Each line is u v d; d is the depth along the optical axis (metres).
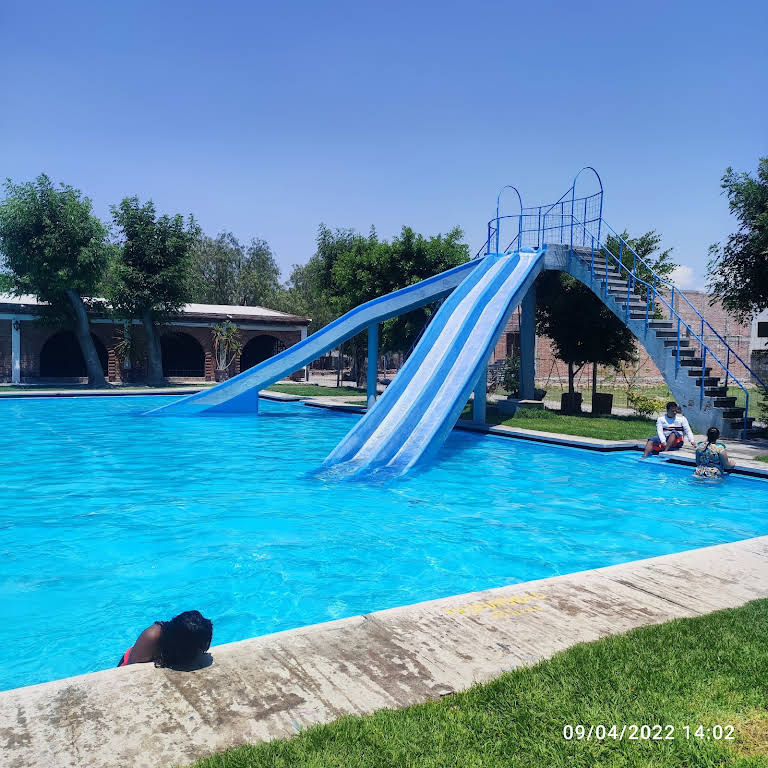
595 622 4.42
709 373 15.86
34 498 10.01
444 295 20.67
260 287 63.94
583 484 11.30
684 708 3.25
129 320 33.34
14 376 31.81
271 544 7.75
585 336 20.89
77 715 3.10
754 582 5.34
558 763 2.79
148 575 6.67
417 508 9.61
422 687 3.45
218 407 21.53
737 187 14.94
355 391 31.44
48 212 27.92
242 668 3.64
